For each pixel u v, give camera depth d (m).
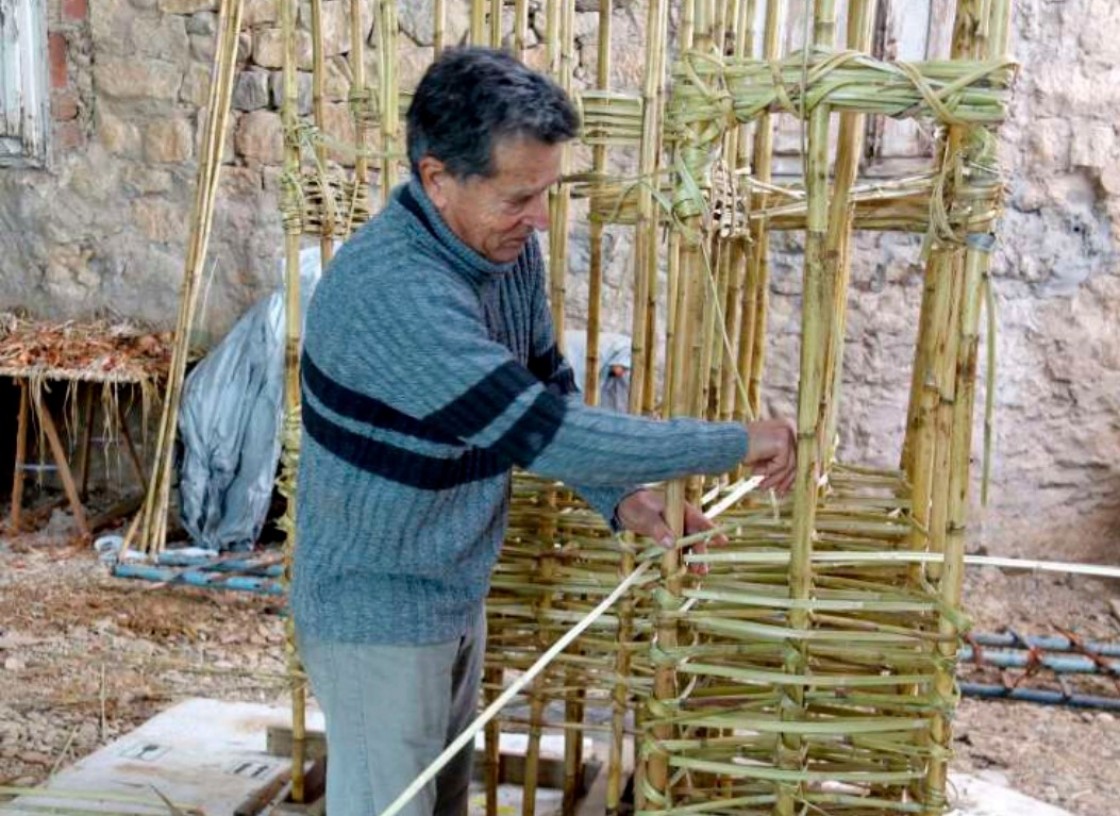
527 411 1.45
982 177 1.46
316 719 2.82
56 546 4.50
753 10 2.08
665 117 1.87
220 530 4.38
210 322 4.82
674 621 1.65
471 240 1.56
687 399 1.61
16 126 4.83
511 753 2.58
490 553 1.75
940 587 1.63
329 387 1.57
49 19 4.75
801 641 1.61
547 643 2.20
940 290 1.83
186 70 4.70
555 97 1.46
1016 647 3.68
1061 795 2.90
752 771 1.64
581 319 4.54
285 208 2.23
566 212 2.12
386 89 2.12
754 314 2.29
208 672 2.97
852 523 2.00
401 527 1.61
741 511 2.06
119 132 4.79
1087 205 4.27
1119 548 4.46
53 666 3.45
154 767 2.61
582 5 4.33
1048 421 4.39
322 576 1.68
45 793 2.34
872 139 4.15
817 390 1.50
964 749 3.13
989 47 1.45
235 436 4.34
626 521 1.73
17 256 4.95
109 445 4.95
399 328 1.48
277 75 4.64
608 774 2.39
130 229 4.86
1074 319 4.32
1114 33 4.14
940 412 1.70
